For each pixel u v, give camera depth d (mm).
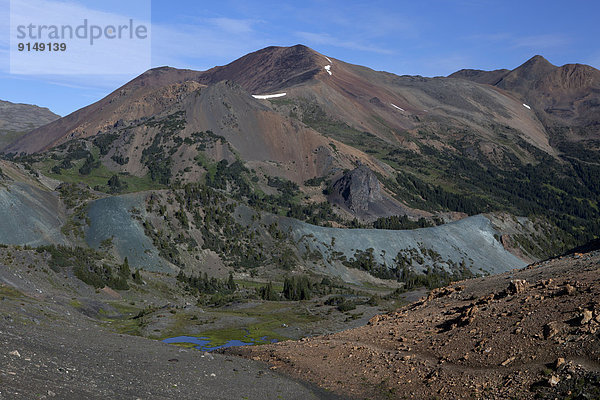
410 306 63656
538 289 47688
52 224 194750
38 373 30688
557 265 59125
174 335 93812
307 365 48656
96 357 41906
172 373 41844
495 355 38875
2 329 42500
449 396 36000
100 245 189875
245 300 144375
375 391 40250
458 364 40094
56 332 51656
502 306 46750
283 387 42812
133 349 50375
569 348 35312
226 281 187500
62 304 97375
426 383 38875
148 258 191625
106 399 29562
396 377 41562
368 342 51969
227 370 46875
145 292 138375
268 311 127625
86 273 125938
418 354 44781
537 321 40594
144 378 37969
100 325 91188
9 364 30531
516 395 33188
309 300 146000
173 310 114500
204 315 113750
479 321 45562
